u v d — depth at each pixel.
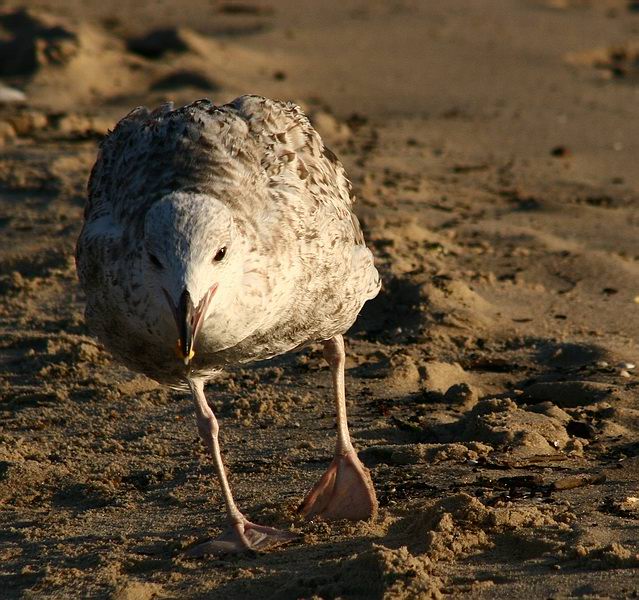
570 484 10.18
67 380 13.80
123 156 9.84
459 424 11.86
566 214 20.53
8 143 23.66
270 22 39.62
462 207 20.78
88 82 29.75
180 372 9.68
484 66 34.56
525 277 17.09
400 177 22.52
